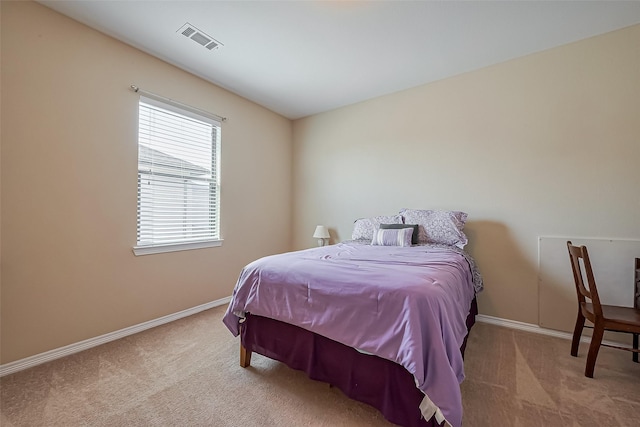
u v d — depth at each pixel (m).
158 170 2.47
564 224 2.22
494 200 2.52
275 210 3.75
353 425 1.24
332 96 3.23
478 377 1.62
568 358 1.84
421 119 2.93
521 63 2.40
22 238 1.72
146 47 2.27
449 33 2.09
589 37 2.13
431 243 2.52
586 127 2.15
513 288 2.42
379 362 1.21
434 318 1.09
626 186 2.02
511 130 2.45
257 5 1.80
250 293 1.66
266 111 3.60
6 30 1.66
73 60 1.93
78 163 1.95
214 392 1.47
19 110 1.71
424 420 1.08
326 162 3.69
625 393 1.46
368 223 2.98
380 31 2.07
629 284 1.99
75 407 1.35
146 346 2.01
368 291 1.23
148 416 1.30
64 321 1.89
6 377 1.61
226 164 3.06
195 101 2.73
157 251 2.42
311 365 1.40
